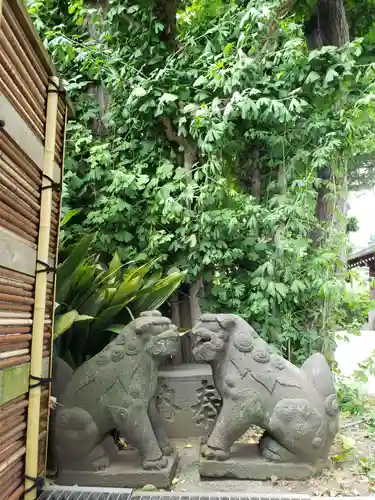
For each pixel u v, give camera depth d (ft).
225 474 6.84
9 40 4.48
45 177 5.71
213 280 11.11
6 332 4.59
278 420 6.80
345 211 11.44
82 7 12.15
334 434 7.06
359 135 10.99
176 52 11.30
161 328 7.21
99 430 6.83
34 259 5.45
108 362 7.09
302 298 10.60
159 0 11.25
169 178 11.21
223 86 10.39
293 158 10.90
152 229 11.12
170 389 9.16
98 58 11.28
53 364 7.27
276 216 10.13
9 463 4.63
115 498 5.77
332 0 11.81
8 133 4.42
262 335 10.25
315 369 7.32
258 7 10.34
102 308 8.79
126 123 11.75
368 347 20.53
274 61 10.66
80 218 12.21
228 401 7.06
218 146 10.56
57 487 5.98
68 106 6.79
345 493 6.39
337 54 10.28
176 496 5.85
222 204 10.75
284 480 6.77
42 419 5.81
